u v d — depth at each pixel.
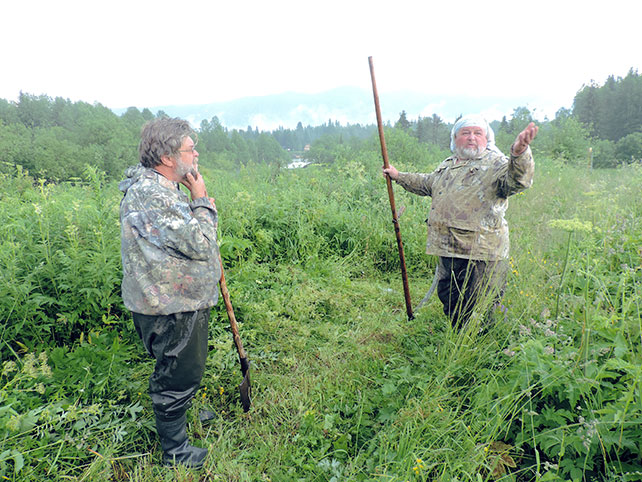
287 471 2.15
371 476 2.02
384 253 5.18
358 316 3.81
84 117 125.19
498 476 1.95
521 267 3.61
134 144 87.38
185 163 1.98
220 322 3.46
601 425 1.83
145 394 2.64
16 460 1.89
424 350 3.11
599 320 2.29
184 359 2.01
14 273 2.83
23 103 131.12
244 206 5.14
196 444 2.32
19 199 4.65
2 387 2.42
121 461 2.21
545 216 5.74
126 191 2.00
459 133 2.98
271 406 2.63
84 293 3.02
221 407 2.65
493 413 2.16
